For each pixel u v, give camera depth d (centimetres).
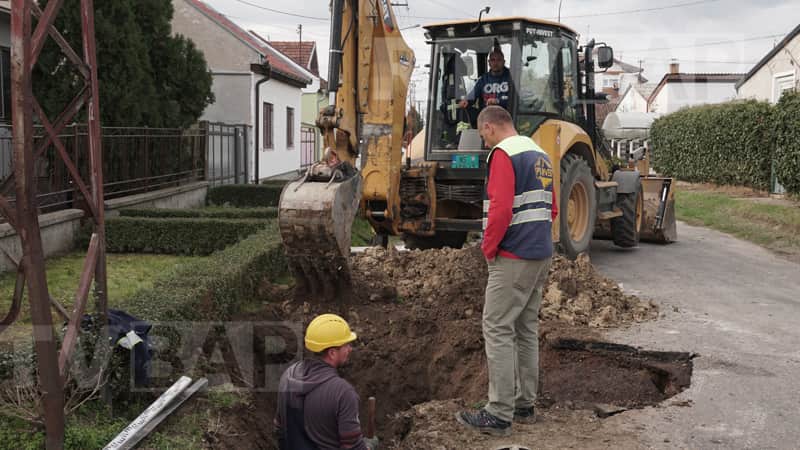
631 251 1076
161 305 501
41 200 940
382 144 793
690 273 885
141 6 1327
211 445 408
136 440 379
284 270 833
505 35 837
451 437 423
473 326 616
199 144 1559
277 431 392
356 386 599
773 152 1806
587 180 915
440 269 731
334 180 638
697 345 568
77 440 370
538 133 836
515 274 416
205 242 1010
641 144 1362
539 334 584
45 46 1112
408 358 611
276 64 2186
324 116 671
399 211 831
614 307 659
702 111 2203
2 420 381
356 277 706
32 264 340
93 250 407
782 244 1124
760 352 555
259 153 2067
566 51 920
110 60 1173
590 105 1009
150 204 1237
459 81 875
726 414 446
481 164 837
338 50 681
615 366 543
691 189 2122
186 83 1411
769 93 2212
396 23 789
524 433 429
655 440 413
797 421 435
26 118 330
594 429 432
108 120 1198
